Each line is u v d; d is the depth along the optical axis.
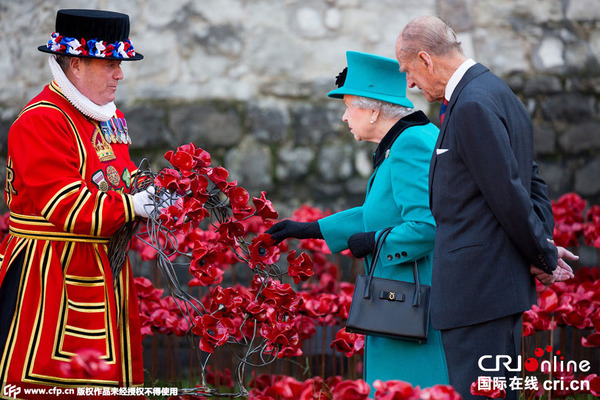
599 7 16.58
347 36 15.52
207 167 8.26
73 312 7.57
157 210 7.68
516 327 7.18
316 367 11.21
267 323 8.28
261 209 8.17
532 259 6.94
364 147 15.44
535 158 16.17
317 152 15.36
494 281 6.91
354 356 10.16
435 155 7.20
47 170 7.40
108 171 7.96
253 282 8.32
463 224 6.98
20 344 7.48
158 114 15.04
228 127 15.18
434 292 7.11
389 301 7.55
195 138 15.13
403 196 7.59
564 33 16.38
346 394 5.74
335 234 8.28
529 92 16.16
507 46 16.12
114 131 8.28
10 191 7.82
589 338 9.18
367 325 7.48
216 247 8.12
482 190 6.77
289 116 15.32
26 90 15.37
